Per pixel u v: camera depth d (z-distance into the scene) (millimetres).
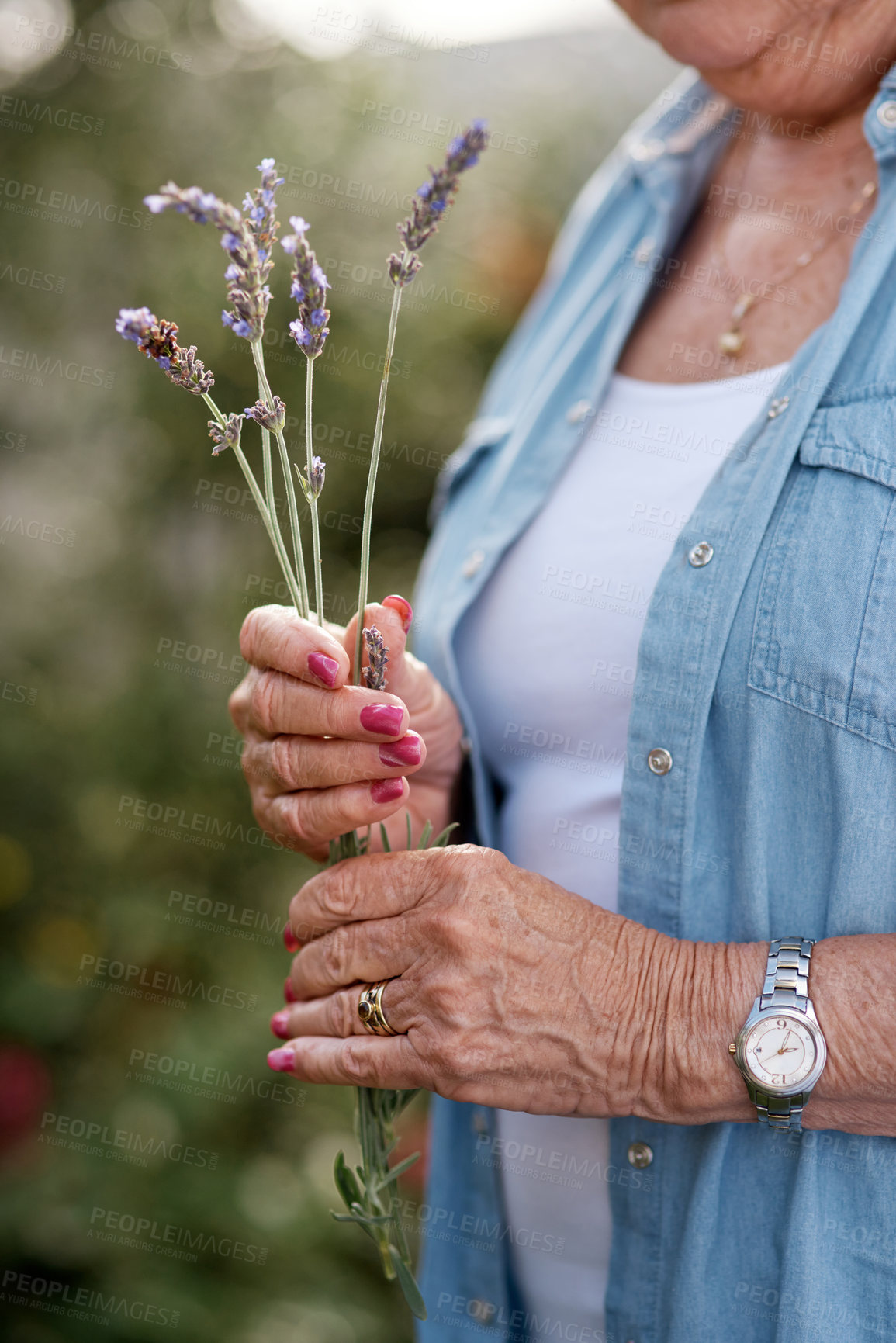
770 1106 894
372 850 1056
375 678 952
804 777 916
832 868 910
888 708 893
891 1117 892
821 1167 910
